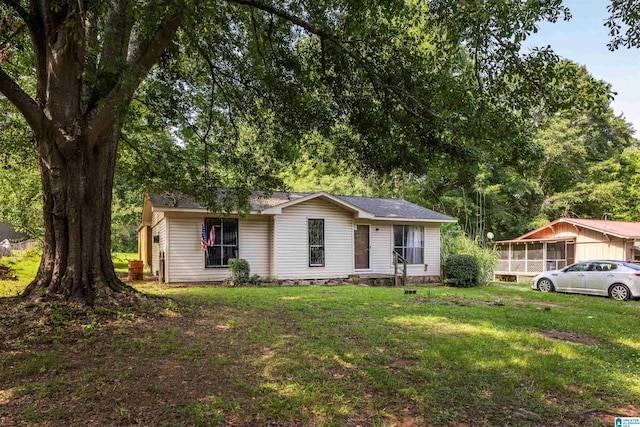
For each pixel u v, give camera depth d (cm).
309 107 937
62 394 398
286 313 812
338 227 1614
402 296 1121
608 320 852
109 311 695
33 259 1925
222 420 350
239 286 1338
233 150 1107
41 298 684
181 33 912
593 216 3130
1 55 879
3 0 667
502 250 2641
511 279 2555
